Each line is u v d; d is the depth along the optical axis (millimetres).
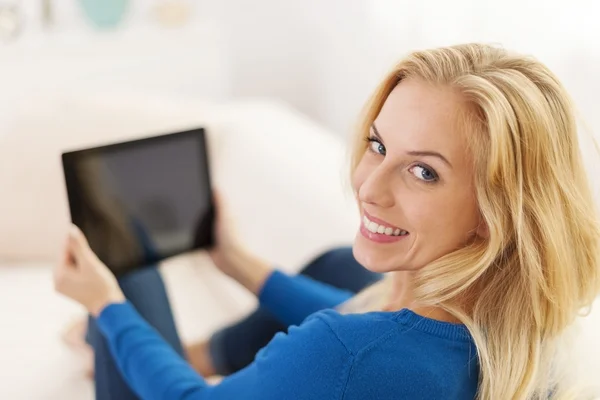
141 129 1760
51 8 2371
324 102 2896
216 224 1256
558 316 801
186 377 945
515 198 740
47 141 1708
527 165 737
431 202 770
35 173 1679
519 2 1883
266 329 1272
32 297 1490
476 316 797
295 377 781
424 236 791
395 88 805
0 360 1266
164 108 1829
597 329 971
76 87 2295
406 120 766
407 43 2281
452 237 789
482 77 744
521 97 729
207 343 1277
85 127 1737
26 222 1668
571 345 874
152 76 2418
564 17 1781
